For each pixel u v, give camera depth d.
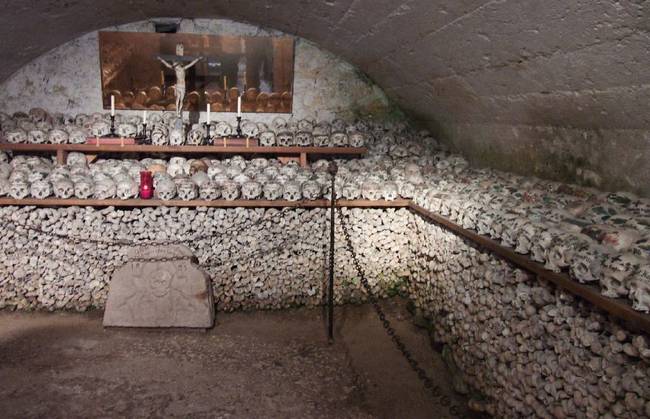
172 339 4.38
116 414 3.31
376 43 4.85
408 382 3.82
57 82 5.80
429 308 4.56
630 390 2.02
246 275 5.01
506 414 3.05
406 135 6.07
